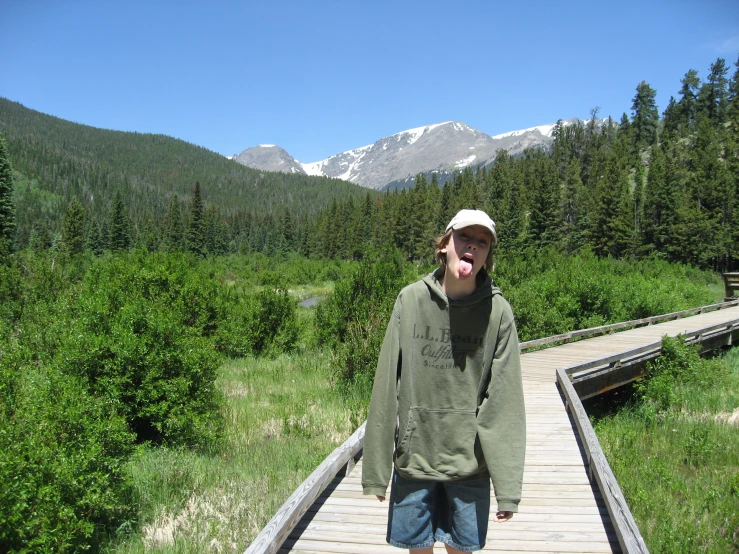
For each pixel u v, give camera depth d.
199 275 15.33
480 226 2.22
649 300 20.25
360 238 121.38
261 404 9.68
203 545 4.57
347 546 3.98
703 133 108.31
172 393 7.12
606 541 4.14
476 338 2.33
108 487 4.93
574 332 14.22
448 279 2.33
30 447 4.33
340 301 14.56
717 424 9.23
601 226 79.12
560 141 148.00
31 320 11.51
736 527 5.42
